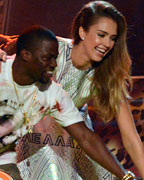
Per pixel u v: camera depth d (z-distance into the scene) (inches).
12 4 535.5
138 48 535.2
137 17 531.8
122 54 264.5
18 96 223.8
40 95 227.8
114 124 388.5
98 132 391.5
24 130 231.9
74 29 269.0
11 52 283.1
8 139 229.6
